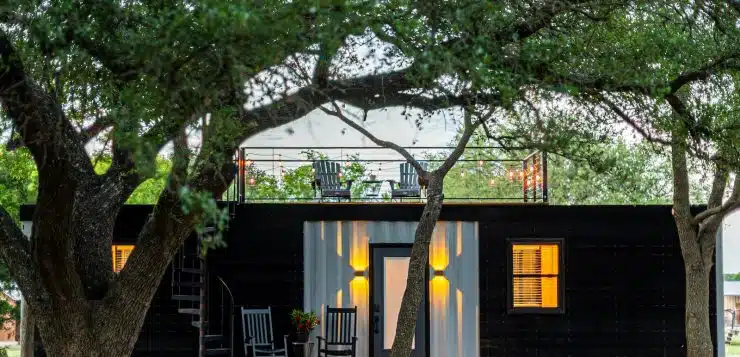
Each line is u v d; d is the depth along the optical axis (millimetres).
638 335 13938
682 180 13602
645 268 14016
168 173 7895
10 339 29469
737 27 10516
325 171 15500
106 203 9672
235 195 14156
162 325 13828
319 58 8016
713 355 14320
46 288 9086
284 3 7113
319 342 13656
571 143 10609
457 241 14102
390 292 14086
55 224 8648
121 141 7320
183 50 7176
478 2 8117
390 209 14125
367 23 7570
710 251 13789
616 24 10547
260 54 7113
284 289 14008
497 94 9297
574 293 13992
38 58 8750
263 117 8953
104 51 7832
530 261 14094
